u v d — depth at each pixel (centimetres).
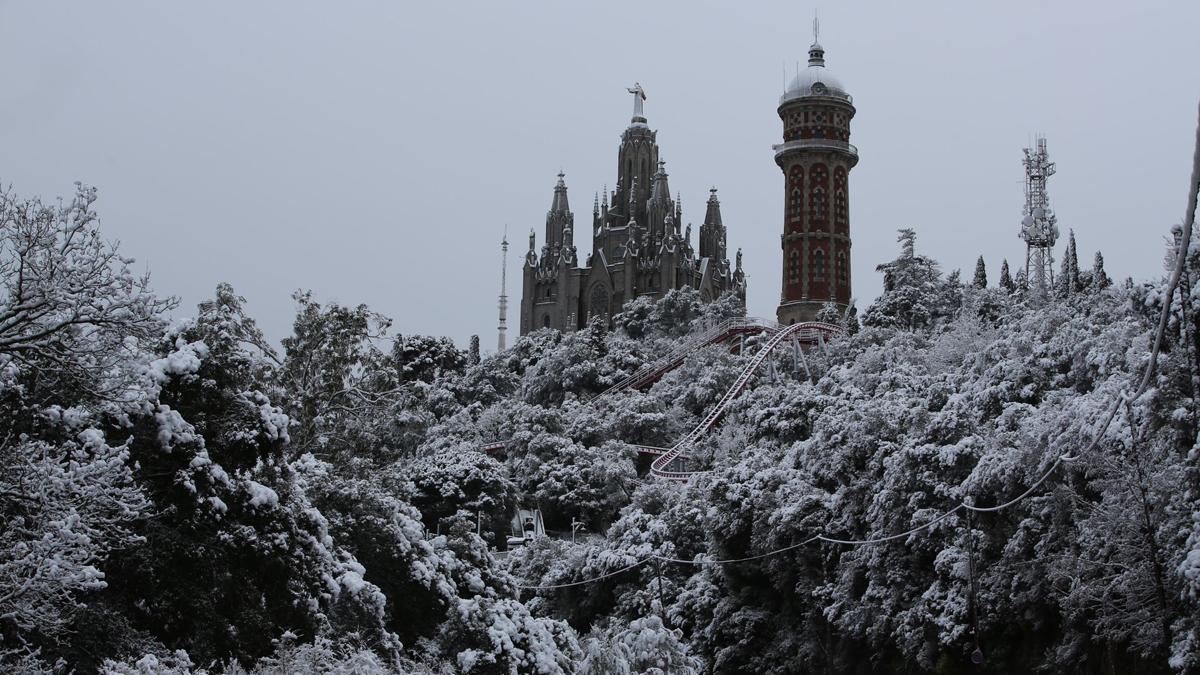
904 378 10688
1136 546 6159
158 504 5169
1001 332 11850
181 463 5278
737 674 9375
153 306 3881
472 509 13838
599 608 10956
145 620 4941
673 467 16038
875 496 8256
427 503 13800
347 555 6444
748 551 9681
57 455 4194
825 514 8994
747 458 10994
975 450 7788
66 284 3716
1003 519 7456
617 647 5309
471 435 18025
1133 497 6184
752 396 14950
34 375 4441
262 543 5394
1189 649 5641
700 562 10150
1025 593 7006
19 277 3697
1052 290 16638
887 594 8144
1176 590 5981
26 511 3866
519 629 6569
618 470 15275
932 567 8012
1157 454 6241
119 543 4669
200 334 6009
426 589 6944
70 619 3803
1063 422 6900
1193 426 6044
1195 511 5853
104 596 4816
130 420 5081
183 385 5591
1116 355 7900
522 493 15425
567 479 15400
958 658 7488
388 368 9612
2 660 3800
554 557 11994
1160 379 6234
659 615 5600
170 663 4591
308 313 9356
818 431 9938
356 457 9125
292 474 6216
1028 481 7100
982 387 9038
